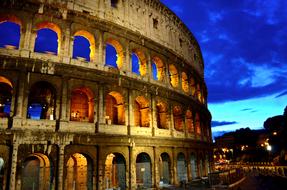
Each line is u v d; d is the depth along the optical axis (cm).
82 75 4091
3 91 4534
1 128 3362
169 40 6134
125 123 4500
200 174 6297
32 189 3788
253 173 8800
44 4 3997
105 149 4119
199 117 6925
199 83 7562
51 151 3616
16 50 3697
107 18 4675
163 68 5712
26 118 3544
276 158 12369
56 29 4212
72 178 4300
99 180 3916
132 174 4350
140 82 4847
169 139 5209
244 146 18575
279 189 4800
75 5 4309
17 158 3356
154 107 5072
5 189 3250
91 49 4462
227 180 5125
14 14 3809
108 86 4388
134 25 5156
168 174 5225
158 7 5934
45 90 4394
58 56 3984
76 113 4494
